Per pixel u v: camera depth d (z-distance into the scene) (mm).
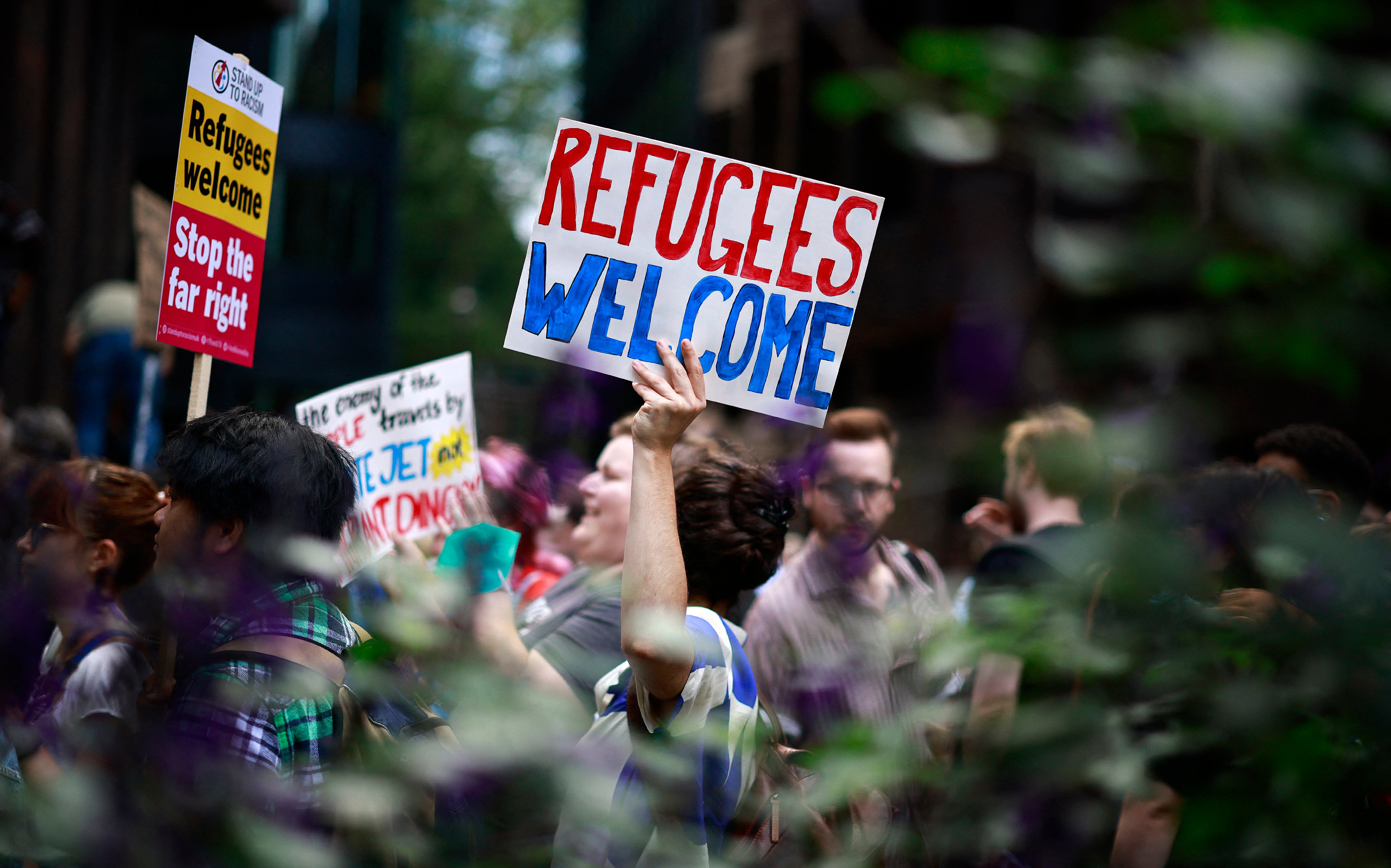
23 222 6316
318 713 1213
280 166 29547
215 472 1602
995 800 640
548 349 2242
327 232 30203
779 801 765
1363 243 475
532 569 3963
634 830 631
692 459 2416
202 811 597
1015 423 518
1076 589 650
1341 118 465
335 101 30016
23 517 2203
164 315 2580
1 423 4410
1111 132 497
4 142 9141
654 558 1860
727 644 1945
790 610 2457
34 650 871
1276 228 470
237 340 2855
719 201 2238
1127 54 493
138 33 11602
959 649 669
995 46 506
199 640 1103
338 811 615
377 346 30875
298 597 905
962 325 523
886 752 662
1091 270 488
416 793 624
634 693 1885
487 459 3857
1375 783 596
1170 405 502
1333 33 466
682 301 2244
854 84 526
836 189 2203
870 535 1337
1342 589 618
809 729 737
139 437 5988
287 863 576
